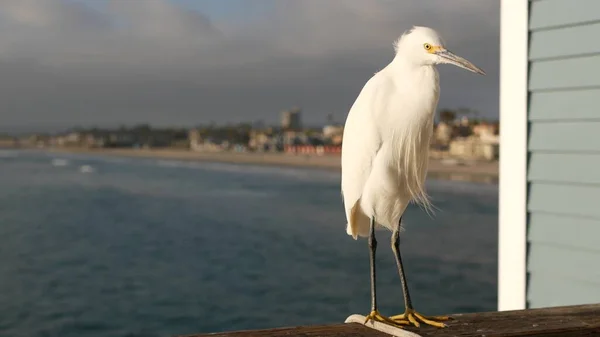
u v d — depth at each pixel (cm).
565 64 352
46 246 3097
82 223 4116
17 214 4691
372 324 238
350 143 277
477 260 2505
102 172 11038
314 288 1912
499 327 229
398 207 272
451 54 255
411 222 4000
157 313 1652
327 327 233
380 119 263
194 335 214
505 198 383
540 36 362
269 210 4884
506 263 384
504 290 386
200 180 9012
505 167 383
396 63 267
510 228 381
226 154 17500
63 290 1995
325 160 14412
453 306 1672
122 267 2444
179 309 1684
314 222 4044
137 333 1452
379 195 267
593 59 339
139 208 5116
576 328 230
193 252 2816
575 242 351
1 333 1465
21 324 1552
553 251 362
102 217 4494
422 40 258
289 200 5778
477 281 2038
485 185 7075
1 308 1733
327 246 2927
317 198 6003
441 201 5366
